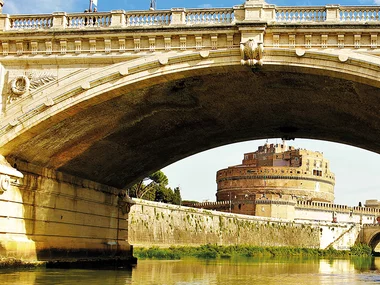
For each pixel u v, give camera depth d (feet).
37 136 97.66
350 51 86.22
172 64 90.89
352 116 111.04
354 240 419.95
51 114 93.40
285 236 351.67
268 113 117.29
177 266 147.43
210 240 275.80
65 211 119.65
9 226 99.86
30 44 96.58
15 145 96.58
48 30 94.89
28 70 96.27
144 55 91.97
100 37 93.25
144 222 216.33
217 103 109.40
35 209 108.68
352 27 85.81
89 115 99.30
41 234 110.42
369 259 330.54
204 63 90.07
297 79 95.09
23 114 93.81
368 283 110.63
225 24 88.99
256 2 89.40
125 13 94.89
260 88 101.19
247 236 314.14
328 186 465.88
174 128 121.80
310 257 315.17
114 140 116.47
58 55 94.94
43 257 109.81
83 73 93.56
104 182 139.13
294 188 436.76
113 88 92.17
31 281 85.56
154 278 102.94
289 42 88.74
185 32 90.38
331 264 217.56
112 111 101.91
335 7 88.63
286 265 187.93
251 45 87.04
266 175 437.17
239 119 121.49
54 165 113.39
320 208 410.93
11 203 100.48
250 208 383.04
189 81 95.81
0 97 95.86
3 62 97.30
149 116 110.73
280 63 88.63
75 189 124.26
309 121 121.90
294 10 90.07
